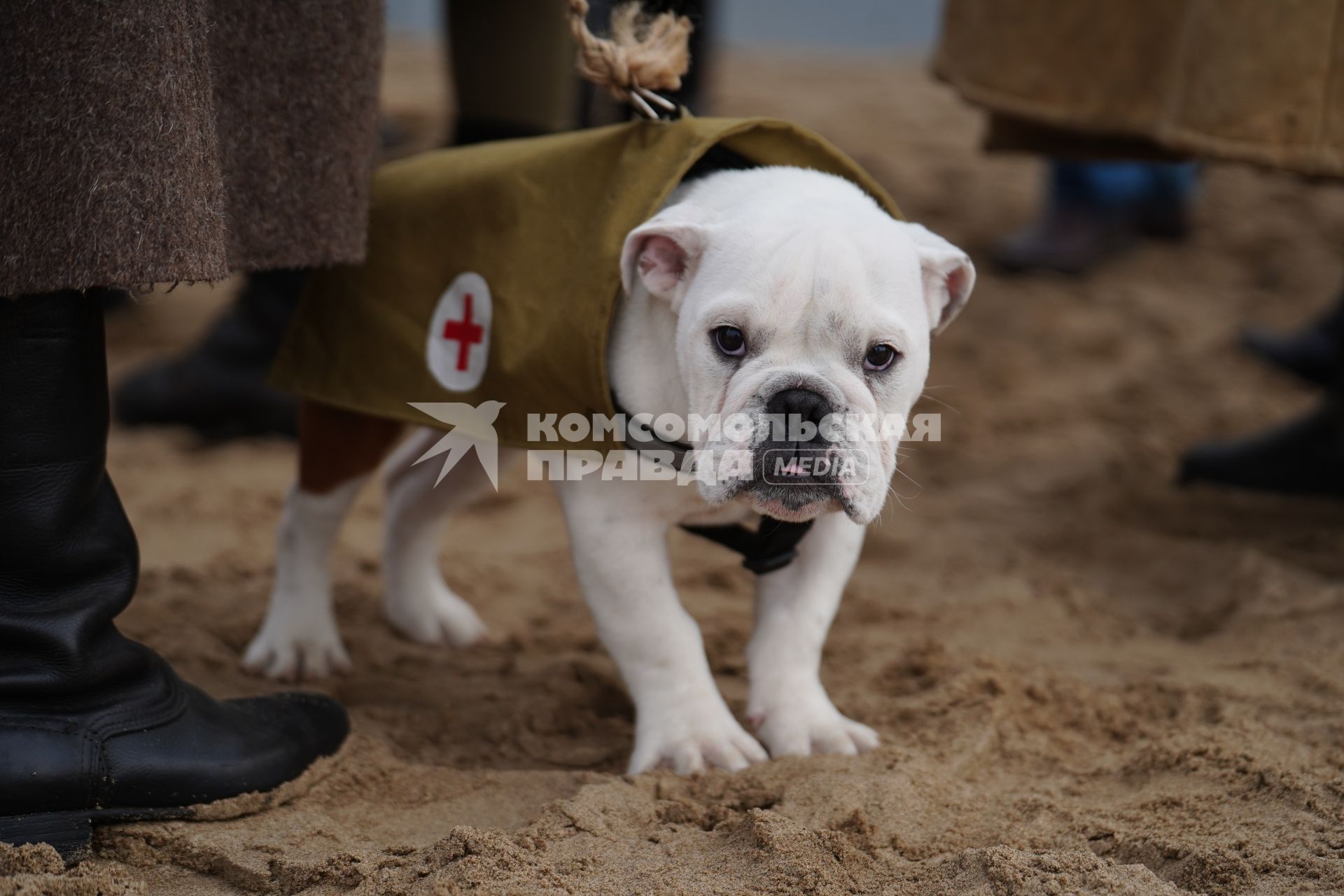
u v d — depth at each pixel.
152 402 2.93
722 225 1.76
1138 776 1.82
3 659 1.68
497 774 1.82
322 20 1.80
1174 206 4.22
